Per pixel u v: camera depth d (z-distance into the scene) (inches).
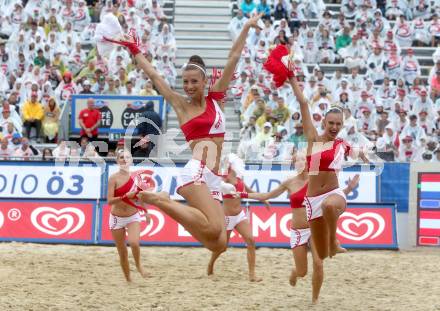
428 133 1499.8
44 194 1158.3
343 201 632.4
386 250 1114.7
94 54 1614.2
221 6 1827.0
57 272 853.8
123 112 1309.1
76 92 1505.9
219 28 1769.2
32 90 1438.2
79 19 1740.9
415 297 726.5
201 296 720.3
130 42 553.3
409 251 1115.3
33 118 1435.8
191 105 541.6
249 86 1533.0
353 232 1126.4
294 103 1496.1
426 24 1814.7
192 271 890.1
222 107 549.3
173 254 1037.8
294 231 724.0
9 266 883.4
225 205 831.7
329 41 1726.1
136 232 803.4
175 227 1122.7
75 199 1132.5
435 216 1139.3
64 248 1073.5
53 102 1438.2
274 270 903.7
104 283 790.5
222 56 1689.2
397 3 1860.2
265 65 630.5
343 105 1505.9
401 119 1482.5
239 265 943.0
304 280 826.8
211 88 546.0
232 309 657.0
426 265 959.6
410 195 1149.1
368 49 1708.9
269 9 1765.5
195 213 515.5
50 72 1569.9
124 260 795.4
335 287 786.2
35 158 1237.1
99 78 1503.4
